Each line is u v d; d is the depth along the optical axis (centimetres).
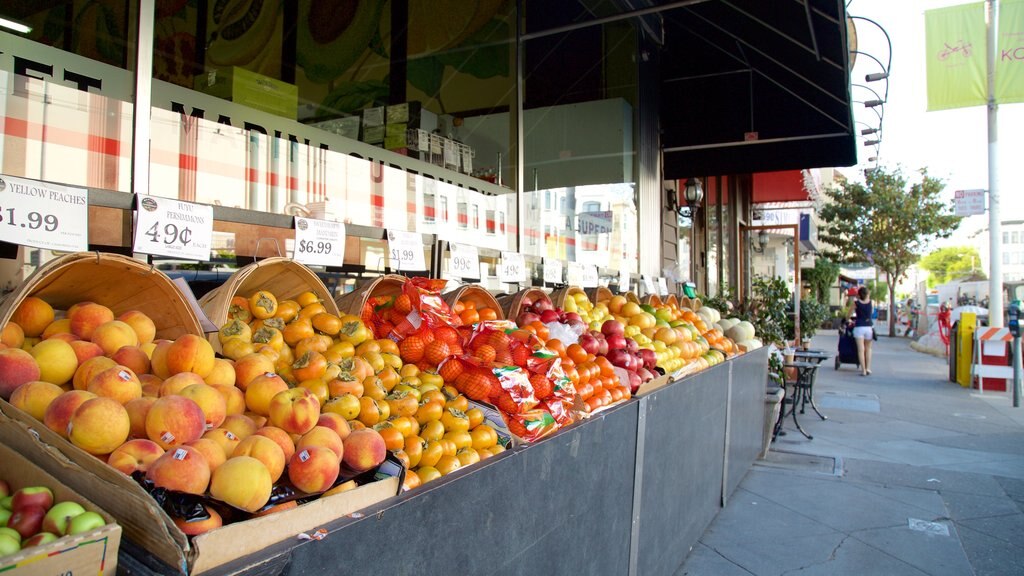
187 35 541
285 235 260
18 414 139
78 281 189
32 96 227
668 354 448
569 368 308
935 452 722
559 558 246
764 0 493
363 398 202
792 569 409
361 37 622
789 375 964
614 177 727
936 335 2208
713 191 1268
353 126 512
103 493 125
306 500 155
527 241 564
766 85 813
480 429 236
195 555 117
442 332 267
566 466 250
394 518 158
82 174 239
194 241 218
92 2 386
